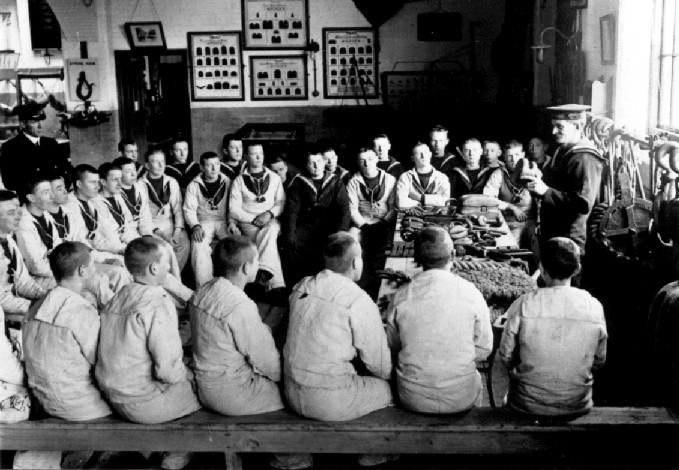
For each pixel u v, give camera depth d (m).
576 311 3.39
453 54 10.96
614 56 6.89
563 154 5.91
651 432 3.41
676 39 6.29
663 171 5.18
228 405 3.59
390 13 10.78
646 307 5.22
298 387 3.53
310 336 3.50
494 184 6.91
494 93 11.02
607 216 5.52
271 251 6.77
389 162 7.63
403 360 3.53
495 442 3.46
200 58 11.16
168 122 13.08
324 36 11.01
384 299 4.28
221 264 3.64
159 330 3.45
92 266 3.69
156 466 3.99
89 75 11.09
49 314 3.56
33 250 5.55
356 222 7.09
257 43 11.07
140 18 11.07
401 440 3.49
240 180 7.05
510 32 10.38
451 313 3.47
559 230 5.77
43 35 12.09
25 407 3.68
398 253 5.20
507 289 4.24
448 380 3.48
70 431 3.58
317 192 6.95
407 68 11.06
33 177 5.58
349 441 3.52
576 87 8.14
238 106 11.27
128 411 3.53
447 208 6.50
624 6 6.75
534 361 3.43
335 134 11.20
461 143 10.18
